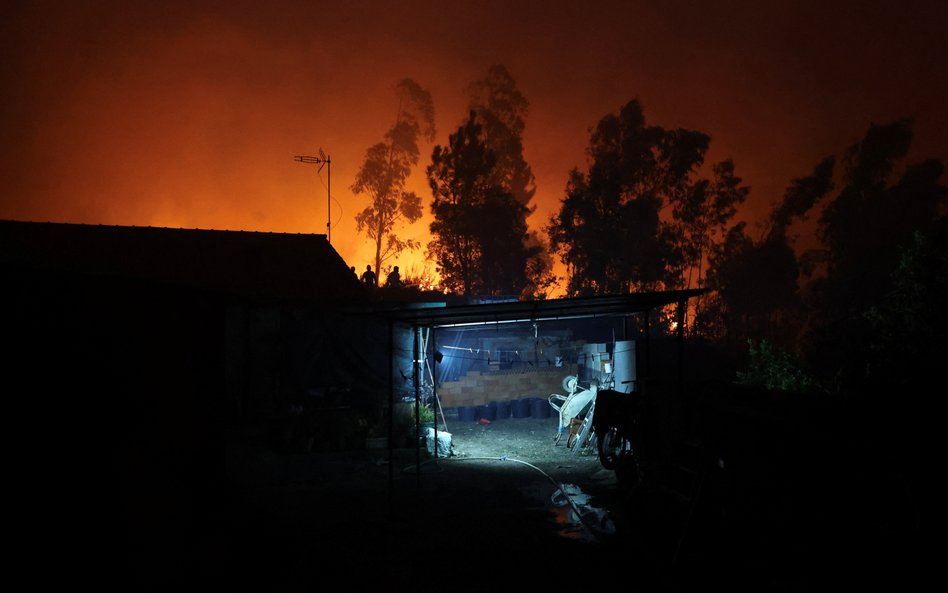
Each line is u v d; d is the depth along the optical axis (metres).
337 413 13.22
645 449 8.16
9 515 3.87
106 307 4.82
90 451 4.54
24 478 3.99
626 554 6.30
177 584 5.45
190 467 5.99
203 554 5.95
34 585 4.00
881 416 4.51
